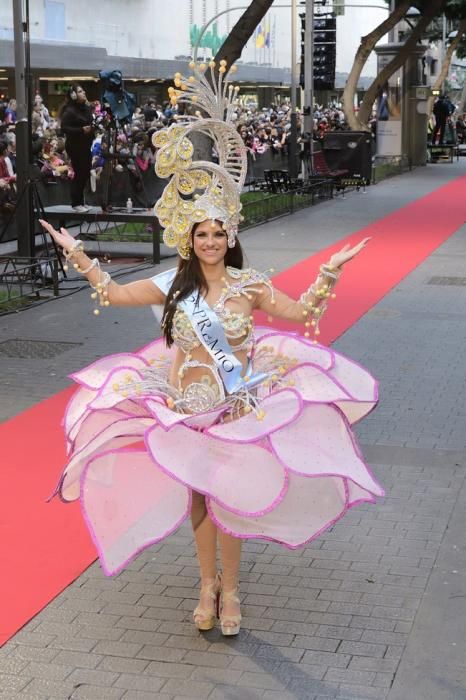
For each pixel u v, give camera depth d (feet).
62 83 109.91
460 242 58.29
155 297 15.97
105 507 15.02
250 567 18.08
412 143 117.91
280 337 16.31
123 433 15.37
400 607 16.57
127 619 16.21
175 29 147.84
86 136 51.75
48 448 23.98
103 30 128.98
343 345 34.04
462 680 14.43
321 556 18.51
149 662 14.96
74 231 60.03
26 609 16.46
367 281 45.83
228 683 14.39
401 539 19.21
